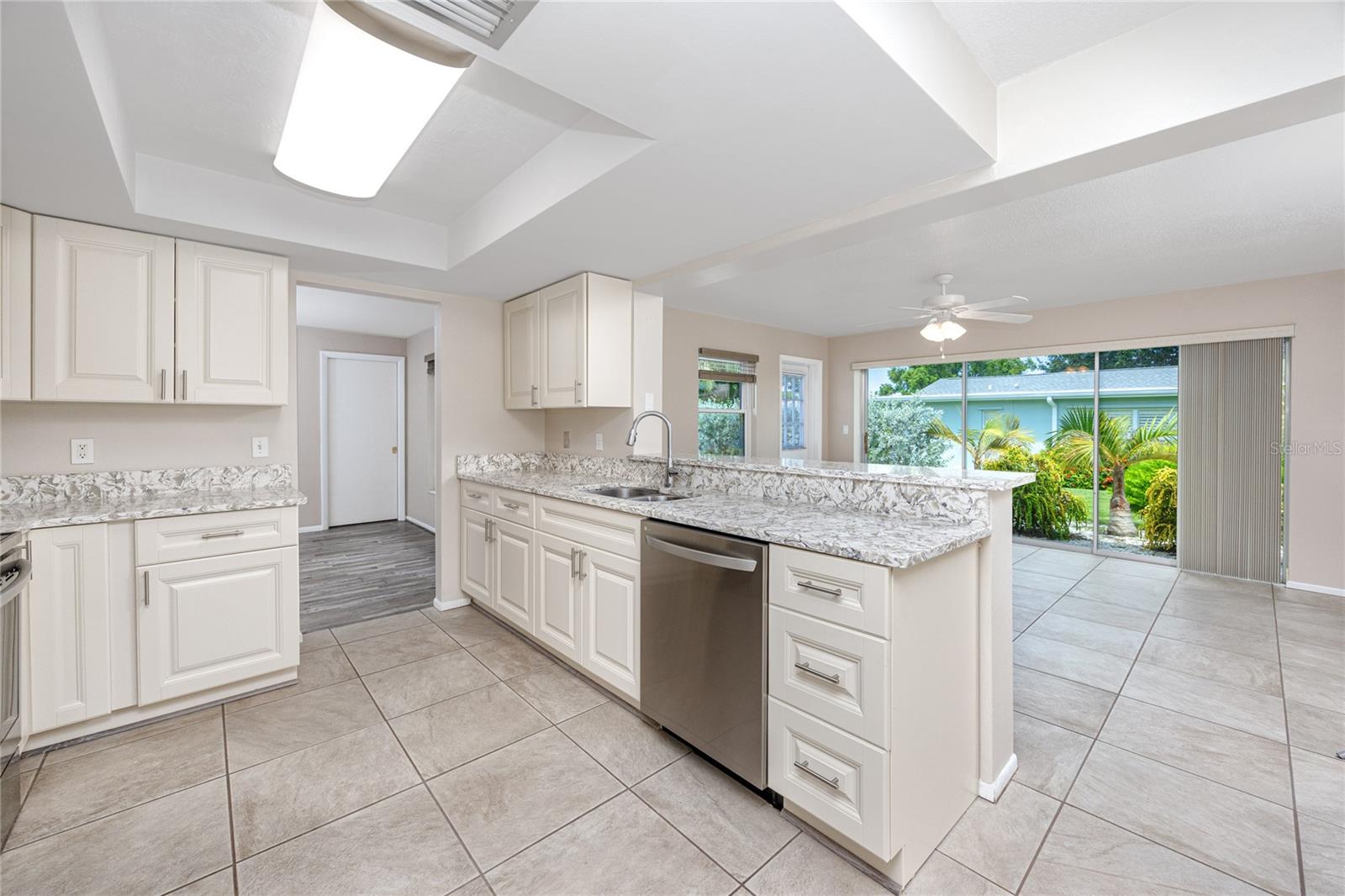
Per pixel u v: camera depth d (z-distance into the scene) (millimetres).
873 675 1407
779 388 6250
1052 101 1633
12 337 2070
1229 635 3154
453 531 3596
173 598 2215
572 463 3674
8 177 1847
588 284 3020
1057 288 4379
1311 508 3963
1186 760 1984
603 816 1694
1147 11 1438
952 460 6070
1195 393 4449
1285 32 1300
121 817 1673
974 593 1775
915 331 6125
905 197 1972
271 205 2434
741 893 1423
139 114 1871
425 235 2904
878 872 1479
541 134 2043
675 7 1107
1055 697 2447
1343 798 1771
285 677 2520
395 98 1596
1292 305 3979
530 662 2777
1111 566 4699
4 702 1618
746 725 1735
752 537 1738
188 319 2434
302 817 1681
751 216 2201
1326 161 2234
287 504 2475
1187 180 2406
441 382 3547
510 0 1092
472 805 1737
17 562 1745
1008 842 1604
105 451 2523
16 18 1121
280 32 1481
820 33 1187
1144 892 1425
